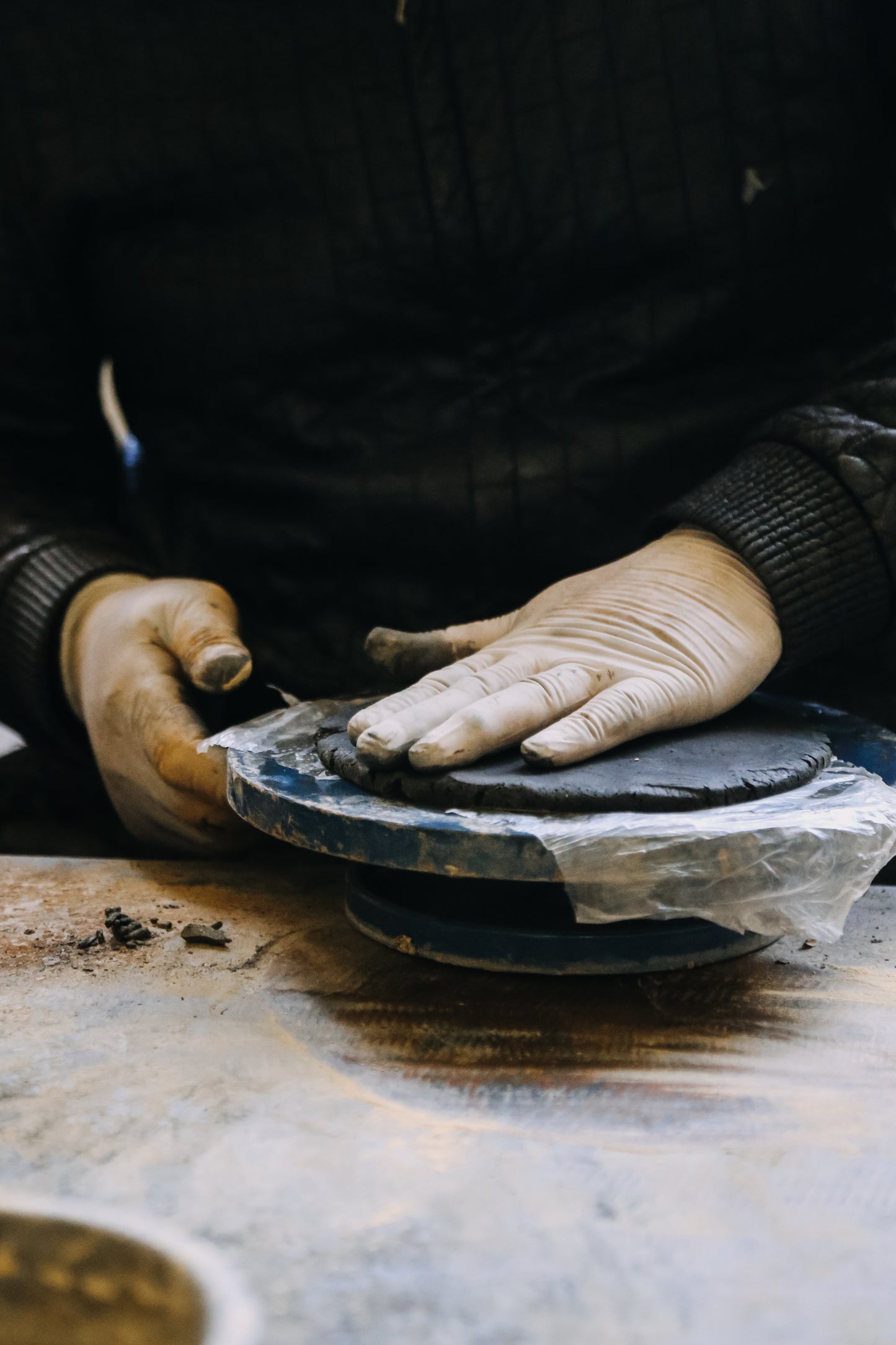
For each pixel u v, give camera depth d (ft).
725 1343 2.05
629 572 4.34
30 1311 1.61
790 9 5.00
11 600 5.46
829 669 5.34
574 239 5.27
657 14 5.04
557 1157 2.65
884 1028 3.26
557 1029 3.28
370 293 5.48
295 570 5.83
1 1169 2.60
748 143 5.11
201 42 5.42
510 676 3.81
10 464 5.88
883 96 5.30
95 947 3.87
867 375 4.77
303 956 3.81
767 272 5.22
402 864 3.25
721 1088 2.96
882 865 3.31
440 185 5.29
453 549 5.54
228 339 5.66
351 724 3.73
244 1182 2.55
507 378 5.49
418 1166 2.62
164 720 4.71
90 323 6.20
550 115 5.17
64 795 6.34
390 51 5.23
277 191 5.48
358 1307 2.13
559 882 3.17
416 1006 3.43
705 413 5.28
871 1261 2.27
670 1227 2.38
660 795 3.31
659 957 3.52
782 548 4.24
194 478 5.94
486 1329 2.07
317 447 5.67
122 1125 2.79
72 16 5.53
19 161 5.69
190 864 4.75
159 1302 1.52
